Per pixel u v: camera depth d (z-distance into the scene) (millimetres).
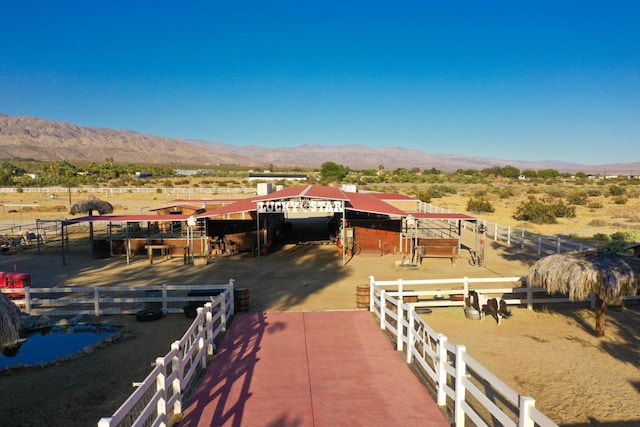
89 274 20516
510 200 65562
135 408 8250
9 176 97500
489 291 14500
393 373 9062
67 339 12398
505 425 5660
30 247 28000
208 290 14438
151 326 13141
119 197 68000
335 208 22562
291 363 9586
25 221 41094
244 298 13781
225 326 12078
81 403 8602
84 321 13555
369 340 11055
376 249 25750
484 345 11570
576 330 12688
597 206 53375
